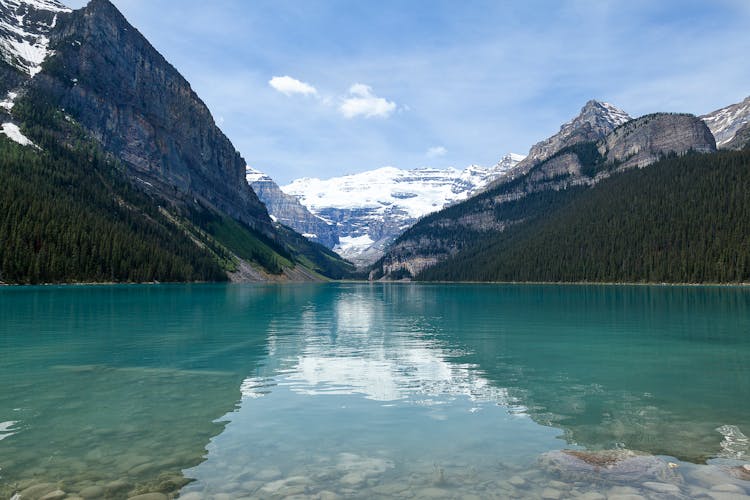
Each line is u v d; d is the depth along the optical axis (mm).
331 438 15844
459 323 55500
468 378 25500
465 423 17547
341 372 26984
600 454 14188
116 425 17031
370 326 52375
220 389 22719
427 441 15602
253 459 13961
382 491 11906
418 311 74938
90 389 22578
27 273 143625
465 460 13961
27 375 25812
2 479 12422
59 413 18469
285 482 12391
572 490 11945
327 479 12602
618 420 17875
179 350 34594
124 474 12812
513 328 49844
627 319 58250
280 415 18406
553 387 23406
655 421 17766
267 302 96875
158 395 21484
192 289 149625
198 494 11656
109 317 57594
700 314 63812
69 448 14750
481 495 11672
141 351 33969
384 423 17516
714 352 34188
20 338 39906
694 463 13680
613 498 11477
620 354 33438
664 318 58906
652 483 12258
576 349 35625
